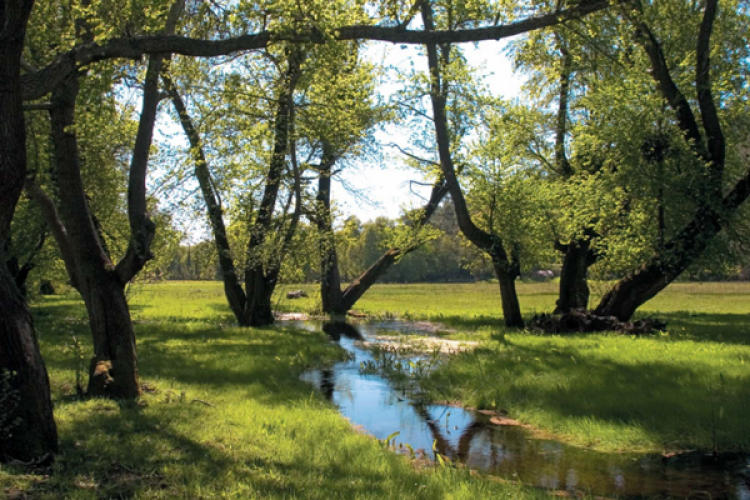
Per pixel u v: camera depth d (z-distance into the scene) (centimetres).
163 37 794
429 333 2231
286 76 1399
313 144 1991
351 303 3072
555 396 1031
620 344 1670
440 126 2277
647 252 2031
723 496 635
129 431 755
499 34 821
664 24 2070
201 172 1819
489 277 10644
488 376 1217
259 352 1587
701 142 1917
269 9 853
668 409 920
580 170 2342
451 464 702
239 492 556
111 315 962
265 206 2147
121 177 2241
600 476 697
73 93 923
